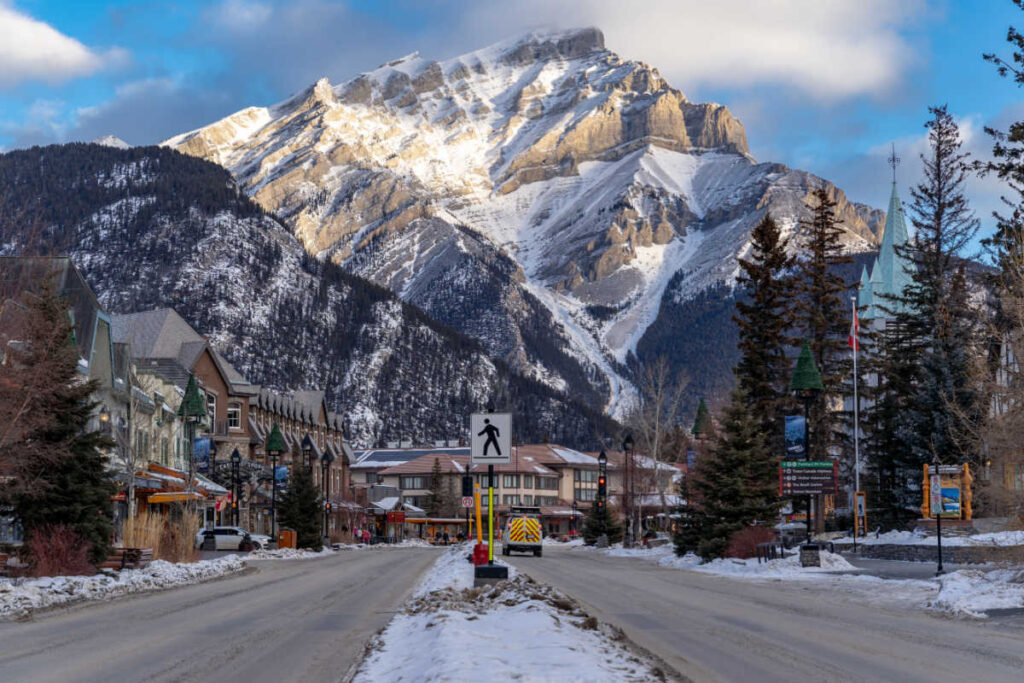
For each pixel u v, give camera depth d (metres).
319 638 18.00
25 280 38.03
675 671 13.66
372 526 150.75
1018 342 32.53
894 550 44.50
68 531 32.50
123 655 15.59
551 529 171.75
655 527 112.50
